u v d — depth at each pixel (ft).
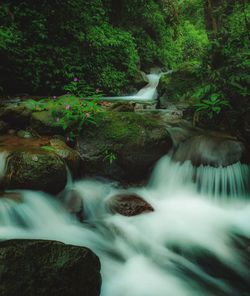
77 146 15.21
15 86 24.61
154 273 10.21
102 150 14.89
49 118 16.05
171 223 12.80
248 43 19.12
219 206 14.44
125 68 34.42
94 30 30.30
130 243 11.51
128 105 20.57
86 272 8.04
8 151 13.02
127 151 14.93
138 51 45.52
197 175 15.06
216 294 9.52
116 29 37.17
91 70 29.53
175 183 15.35
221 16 24.43
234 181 14.80
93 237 11.44
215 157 14.82
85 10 29.73
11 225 10.89
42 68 25.72
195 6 43.29
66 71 26.66
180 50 53.42
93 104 16.63
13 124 16.72
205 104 17.25
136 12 44.98
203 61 20.17
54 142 14.61
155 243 11.66
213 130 17.62
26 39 25.07
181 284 9.83
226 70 17.63
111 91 31.42
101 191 13.98
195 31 56.70
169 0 54.19
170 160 15.84
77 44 28.84
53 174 12.31
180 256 11.10
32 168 12.00
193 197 14.85
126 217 12.59
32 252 7.65
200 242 11.93
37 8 26.84
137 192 14.87
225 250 11.54
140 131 15.30
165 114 20.75
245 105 16.72
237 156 14.90
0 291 6.79
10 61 23.67
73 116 15.58
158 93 26.91
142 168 15.34
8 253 7.35
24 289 7.04
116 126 15.37
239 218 13.61
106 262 10.37
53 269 7.57
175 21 56.54
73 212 12.37
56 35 27.61
